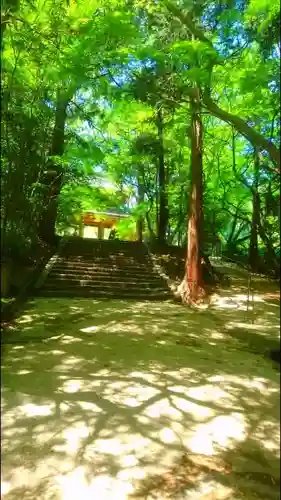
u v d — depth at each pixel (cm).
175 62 604
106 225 2406
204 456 301
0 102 632
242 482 270
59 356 531
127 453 299
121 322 763
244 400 412
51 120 997
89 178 1412
